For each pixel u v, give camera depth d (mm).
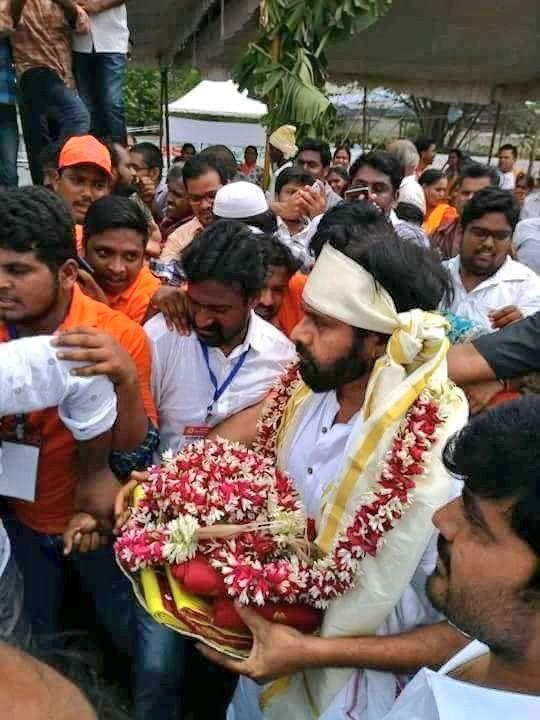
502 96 11164
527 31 8484
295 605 1469
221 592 1461
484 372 1886
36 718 714
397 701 1076
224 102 13031
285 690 1612
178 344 2230
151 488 1634
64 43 4086
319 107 4555
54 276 1837
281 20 4633
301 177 4207
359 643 1433
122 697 2154
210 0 6855
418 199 5652
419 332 1424
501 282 3205
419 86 10898
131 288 2697
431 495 1396
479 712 930
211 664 2330
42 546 2109
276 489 1577
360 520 1395
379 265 1439
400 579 1412
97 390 1782
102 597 2195
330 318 1476
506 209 3148
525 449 889
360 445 1448
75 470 2021
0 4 3607
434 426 1402
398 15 8094
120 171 3883
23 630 1811
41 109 4062
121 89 4617
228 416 2240
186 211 4992
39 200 1810
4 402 1678
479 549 922
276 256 2584
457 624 984
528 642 903
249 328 2242
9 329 1917
